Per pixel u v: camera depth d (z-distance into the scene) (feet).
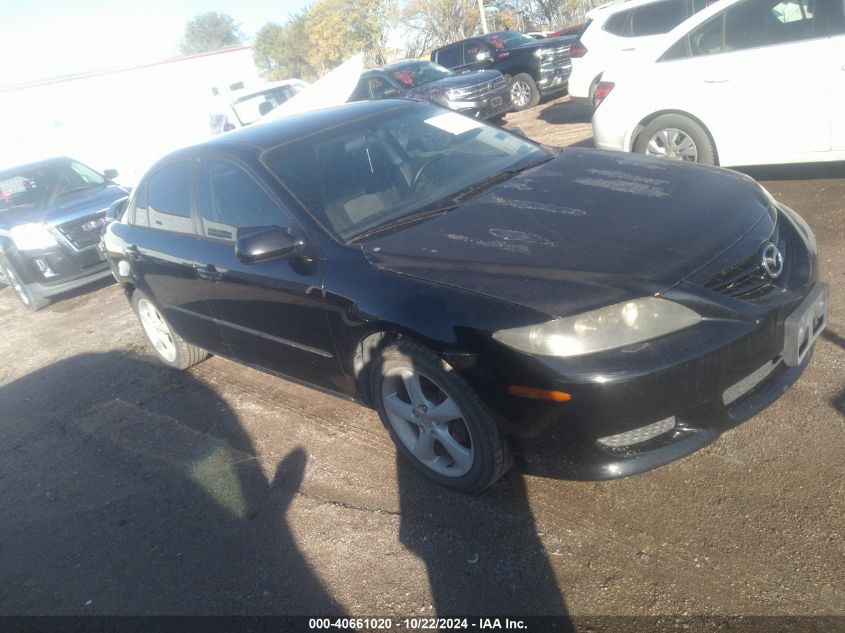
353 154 11.67
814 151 17.04
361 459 11.10
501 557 8.42
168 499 11.29
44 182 28.22
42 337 22.49
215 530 10.21
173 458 12.55
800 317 8.36
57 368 19.01
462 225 9.73
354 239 10.11
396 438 10.24
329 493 10.42
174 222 13.50
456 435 9.34
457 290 8.46
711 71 17.99
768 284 8.55
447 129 12.89
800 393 10.19
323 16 140.05
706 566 7.68
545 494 9.32
